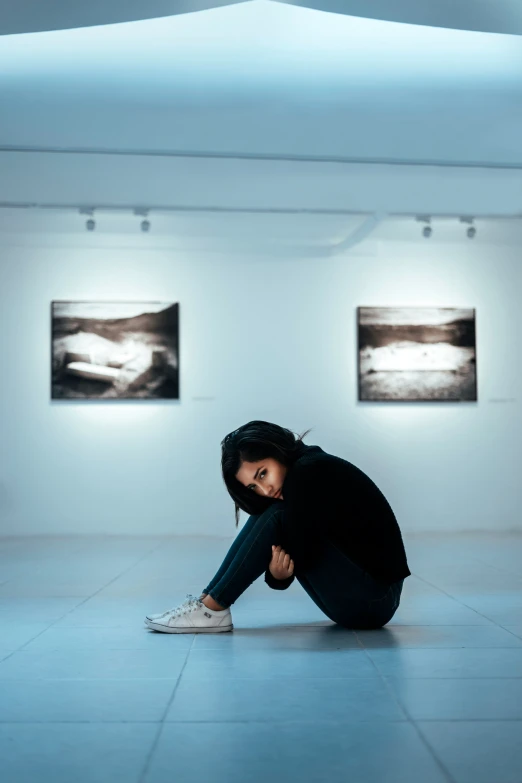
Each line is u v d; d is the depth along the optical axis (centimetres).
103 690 244
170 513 921
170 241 924
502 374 963
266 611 397
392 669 267
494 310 966
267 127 601
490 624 355
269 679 255
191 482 926
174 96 557
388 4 430
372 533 315
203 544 816
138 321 934
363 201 784
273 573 321
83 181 719
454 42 530
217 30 517
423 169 693
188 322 939
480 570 580
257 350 942
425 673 262
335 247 948
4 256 929
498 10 438
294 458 320
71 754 187
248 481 319
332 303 950
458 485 951
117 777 172
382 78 546
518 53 536
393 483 946
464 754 184
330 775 172
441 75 546
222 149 640
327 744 192
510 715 215
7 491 912
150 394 929
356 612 327
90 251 934
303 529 310
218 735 200
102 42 527
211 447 930
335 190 748
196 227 872
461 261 965
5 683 253
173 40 525
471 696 234
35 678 260
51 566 620
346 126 602
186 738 197
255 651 298
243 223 857
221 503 924
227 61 534
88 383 925
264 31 518
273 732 201
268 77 545
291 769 176
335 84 549
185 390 934
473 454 954
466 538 872
